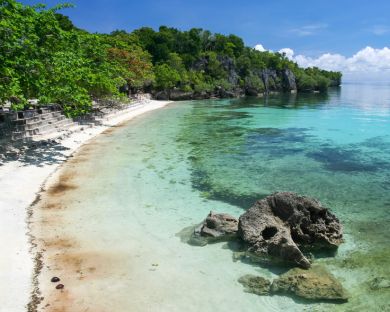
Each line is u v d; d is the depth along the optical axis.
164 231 13.30
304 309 9.09
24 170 19.61
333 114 54.16
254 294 9.66
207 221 13.08
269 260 11.30
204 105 69.06
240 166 22.41
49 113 30.66
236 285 10.09
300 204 12.60
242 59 121.31
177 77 80.56
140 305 9.16
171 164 22.48
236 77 113.69
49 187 17.48
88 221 13.93
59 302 9.14
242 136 33.12
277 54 154.00
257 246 11.63
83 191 17.11
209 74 106.38
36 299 9.20
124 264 11.02
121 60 59.16
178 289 9.86
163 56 97.69
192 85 89.25
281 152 26.56
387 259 11.53
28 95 23.25
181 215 14.80
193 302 9.34
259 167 22.28
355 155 25.84
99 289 9.74
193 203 16.17
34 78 21.53
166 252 11.80
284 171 21.48
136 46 82.38
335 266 11.15
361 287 10.03
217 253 11.81
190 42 109.12
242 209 15.69
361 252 12.01
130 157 23.86
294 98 100.94
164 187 18.14
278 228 12.18
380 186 18.88
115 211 14.95
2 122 23.88
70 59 24.70
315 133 35.44
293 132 35.91
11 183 17.42
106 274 10.46
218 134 34.00
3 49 20.20
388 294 9.70
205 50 123.88
